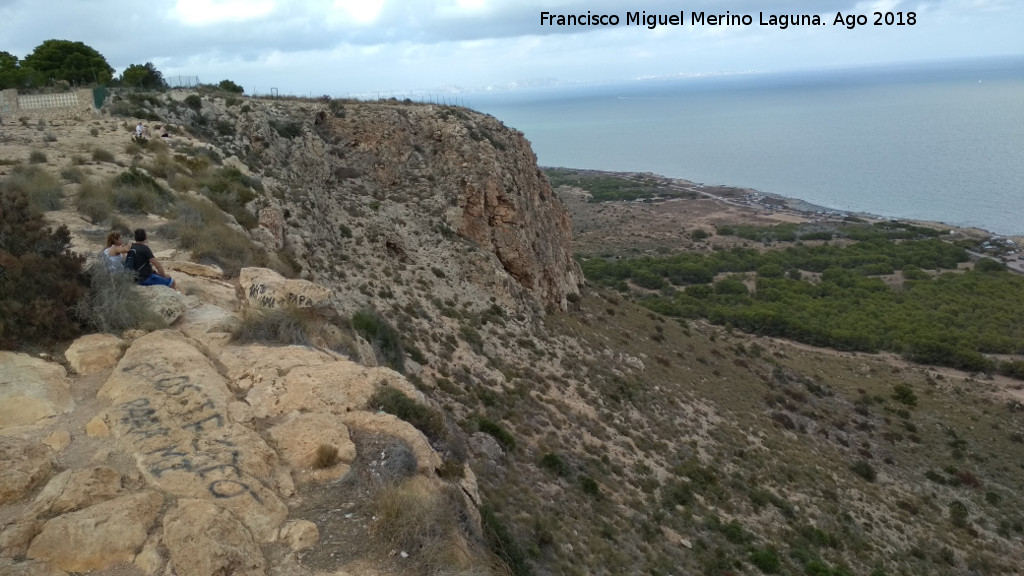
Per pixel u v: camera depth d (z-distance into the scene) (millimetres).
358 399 8828
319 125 41250
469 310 33875
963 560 28109
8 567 5172
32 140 25031
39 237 10289
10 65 45188
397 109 44375
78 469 6367
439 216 39531
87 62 48750
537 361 32375
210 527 5770
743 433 34656
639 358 41156
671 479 25594
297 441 7559
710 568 19219
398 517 6430
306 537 6102
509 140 47938
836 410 45188
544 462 21734
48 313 9078
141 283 11102
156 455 6766
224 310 11328
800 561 22531
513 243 42031
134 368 8305
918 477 37219
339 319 12734
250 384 8812
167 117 33344
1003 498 36188
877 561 25078
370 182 40406
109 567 5453
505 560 9109
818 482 31359
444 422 9758
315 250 28125
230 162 28531
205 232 16062
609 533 18406
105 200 16438
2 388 7566
